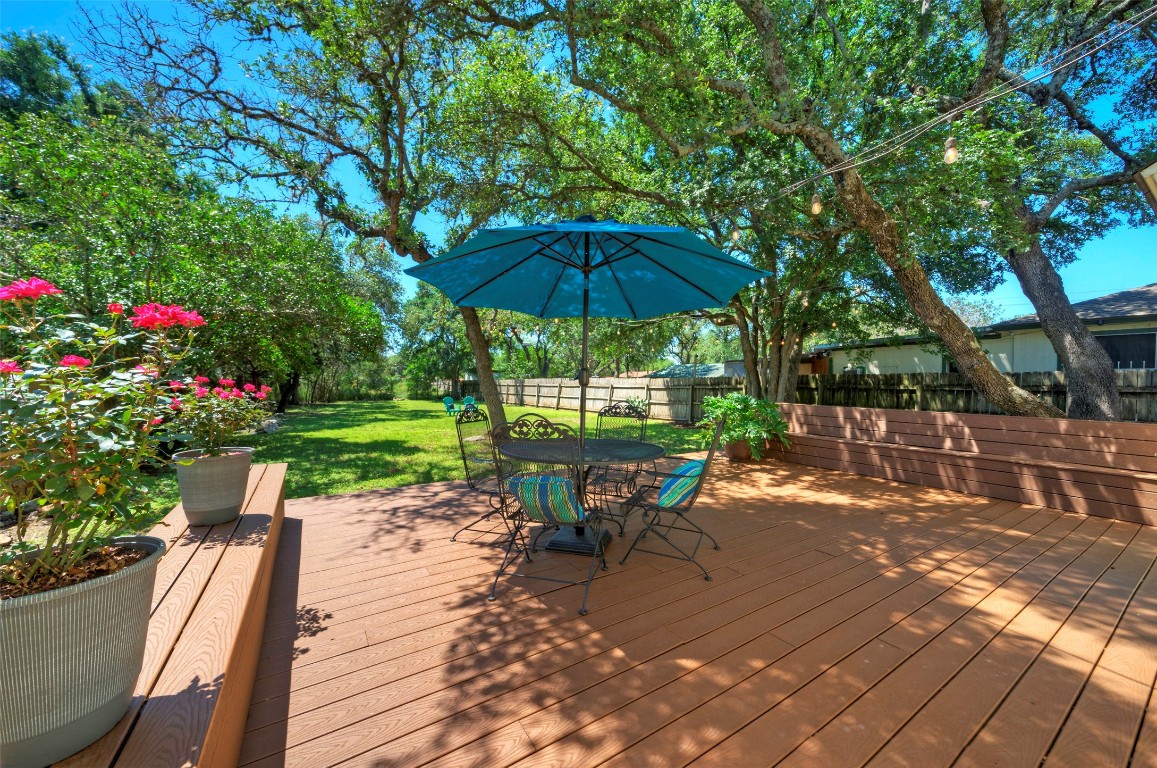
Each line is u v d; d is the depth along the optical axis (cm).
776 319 888
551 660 199
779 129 533
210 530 255
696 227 762
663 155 770
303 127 592
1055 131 632
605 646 209
